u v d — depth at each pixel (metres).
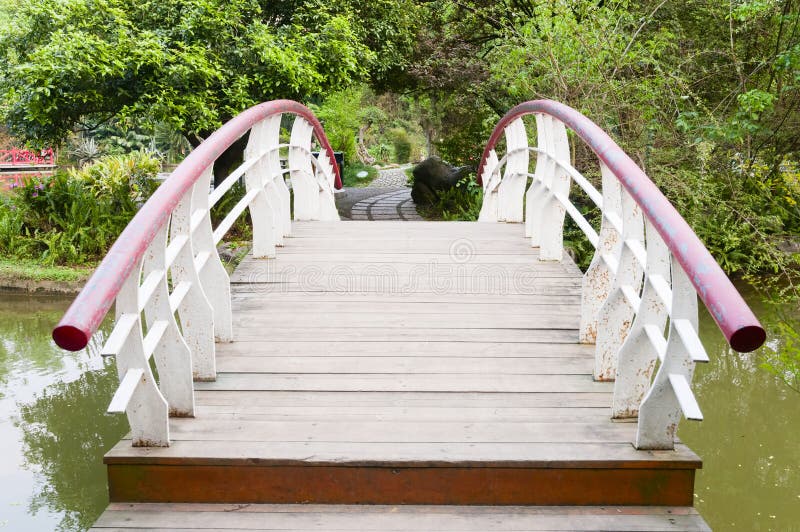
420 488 2.16
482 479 2.15
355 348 3.16
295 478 2.17
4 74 8.41
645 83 6.91
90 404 4.83
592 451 2.21
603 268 3.16
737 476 3.96
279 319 3.55
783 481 3.91
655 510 2.13
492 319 3.55
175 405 2.48
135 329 2.14
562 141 4.39
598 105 6.88
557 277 4.27
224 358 3.04
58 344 1.68
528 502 2.16
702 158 6.51
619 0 6.96
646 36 7.92
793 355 4.40
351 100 23.27
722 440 4.39
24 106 7.99
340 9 9.82
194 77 8.12
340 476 2.16
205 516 2.09
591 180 7.34
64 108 8.37
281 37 8.87
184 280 2.73
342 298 3.90
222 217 9.41
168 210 2.27
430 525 2.05
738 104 7.62
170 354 2.44
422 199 13.59
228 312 3.21
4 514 3.46
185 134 9.70
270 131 4.96
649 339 2.35
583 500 2.16
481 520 2.07
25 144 9.27
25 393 5.02
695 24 8.43
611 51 6.78
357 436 2.33
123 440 2.29
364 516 2.10
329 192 7.62
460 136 13.45
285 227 5.38
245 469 2.16
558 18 6.85
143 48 7.75
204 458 2.15
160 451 2.20
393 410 2.55
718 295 1.71
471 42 11.46
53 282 7.90
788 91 7.42
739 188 7.02
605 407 2.58
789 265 6.80
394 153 30.67
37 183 9.80
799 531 3.43
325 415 2.50
